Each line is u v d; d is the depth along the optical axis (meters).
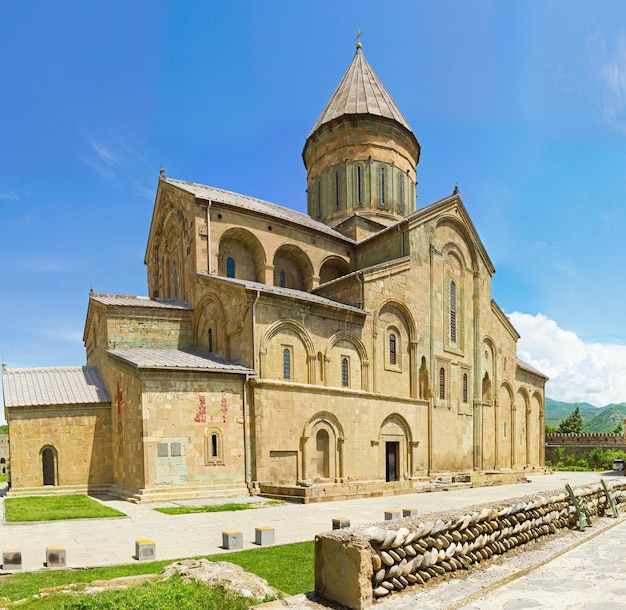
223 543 12.77
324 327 29.34
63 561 10.96
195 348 30.80
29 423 26.75
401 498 23.03
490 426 42.59
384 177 43.72
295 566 10.85
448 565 9.58
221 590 8.53
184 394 23.14
